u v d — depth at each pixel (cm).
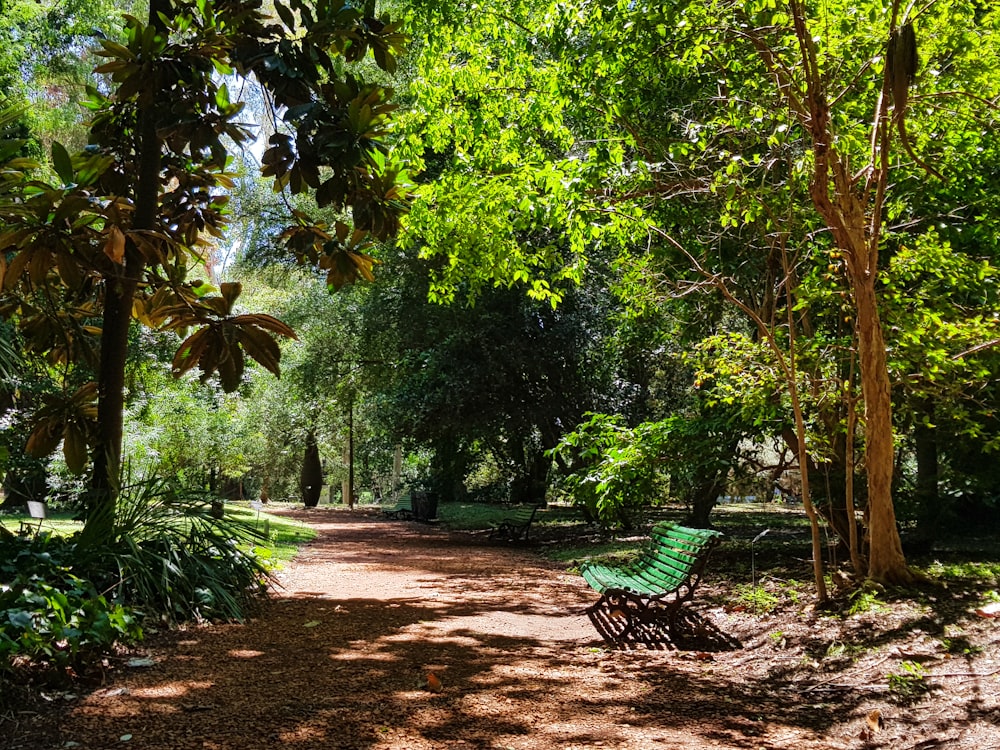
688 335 973
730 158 710
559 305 1662
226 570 674
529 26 980
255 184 2167
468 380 1608
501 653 550
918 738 381
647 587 611
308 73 541
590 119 901
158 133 544
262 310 2678
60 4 1419
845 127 679
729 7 658
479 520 2019
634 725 398
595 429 968
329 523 1986
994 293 716
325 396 2444
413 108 1020
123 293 666
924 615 539
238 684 447
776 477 859
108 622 475
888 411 616
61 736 353
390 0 1306
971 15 672
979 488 902
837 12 714
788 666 512
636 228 823
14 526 999
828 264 713
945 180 693
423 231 999
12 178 537
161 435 1678
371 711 404
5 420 1091
